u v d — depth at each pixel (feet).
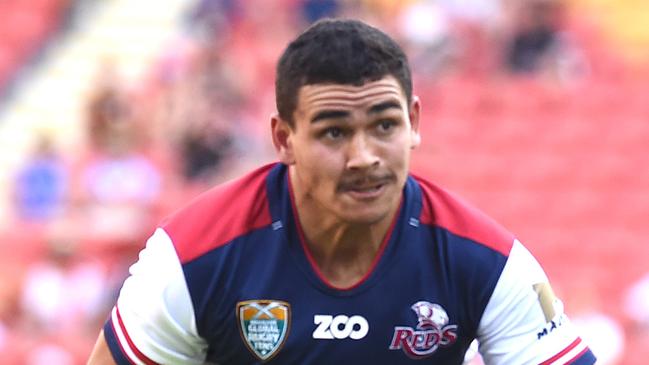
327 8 177.17
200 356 41.65
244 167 147.95
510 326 40.29
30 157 157.07
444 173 162.30
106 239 136.98
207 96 152.15
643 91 173.47
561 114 169.68
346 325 39.88
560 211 156.87
